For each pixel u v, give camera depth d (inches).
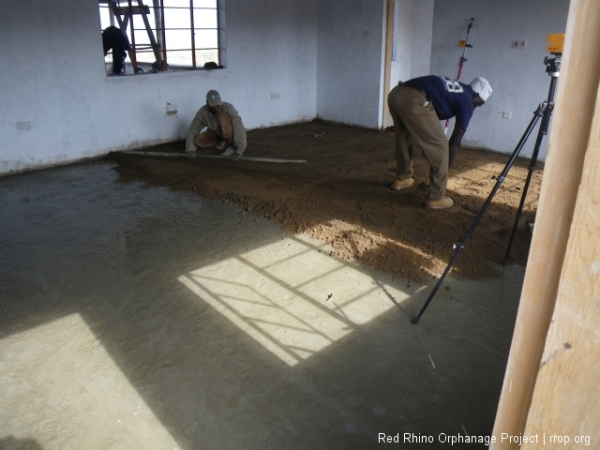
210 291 129.0
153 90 272.2
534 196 195.2
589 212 30.5
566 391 34.7
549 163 32.5
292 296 126.6
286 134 314.5
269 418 88.5
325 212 178.9
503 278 135.0
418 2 337.7
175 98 283.1
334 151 270.5
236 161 247.9
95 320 116.7
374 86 320.2
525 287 36.1
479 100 170.4
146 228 168.1
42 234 163.5
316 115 362.3
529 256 35.2
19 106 226.1
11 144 227.3
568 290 32.8
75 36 236.4
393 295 126.7
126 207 187.3
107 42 281.4
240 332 112.3
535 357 37.1
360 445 82.7
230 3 292.0
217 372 100.0
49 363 102.1
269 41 318.3
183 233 164.1
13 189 208.5
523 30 240.4
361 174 226.4
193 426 86.7
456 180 216.1
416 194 196.2
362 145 284.8
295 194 198.4
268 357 104.3
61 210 184.5
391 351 106.0
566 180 32.0
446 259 143.8
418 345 108.0
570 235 31.8
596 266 31.0
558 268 33.9
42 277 136.0
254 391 94.9
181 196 199.0
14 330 112.7
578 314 32.7
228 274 137.3
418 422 87.7
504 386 39.7
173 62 398.6
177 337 110.7
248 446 82.7
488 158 255.4
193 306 122.3
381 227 165.3
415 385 96.4
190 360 103.4
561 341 34.0
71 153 247.3
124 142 266.8
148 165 240.2
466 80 266.4
